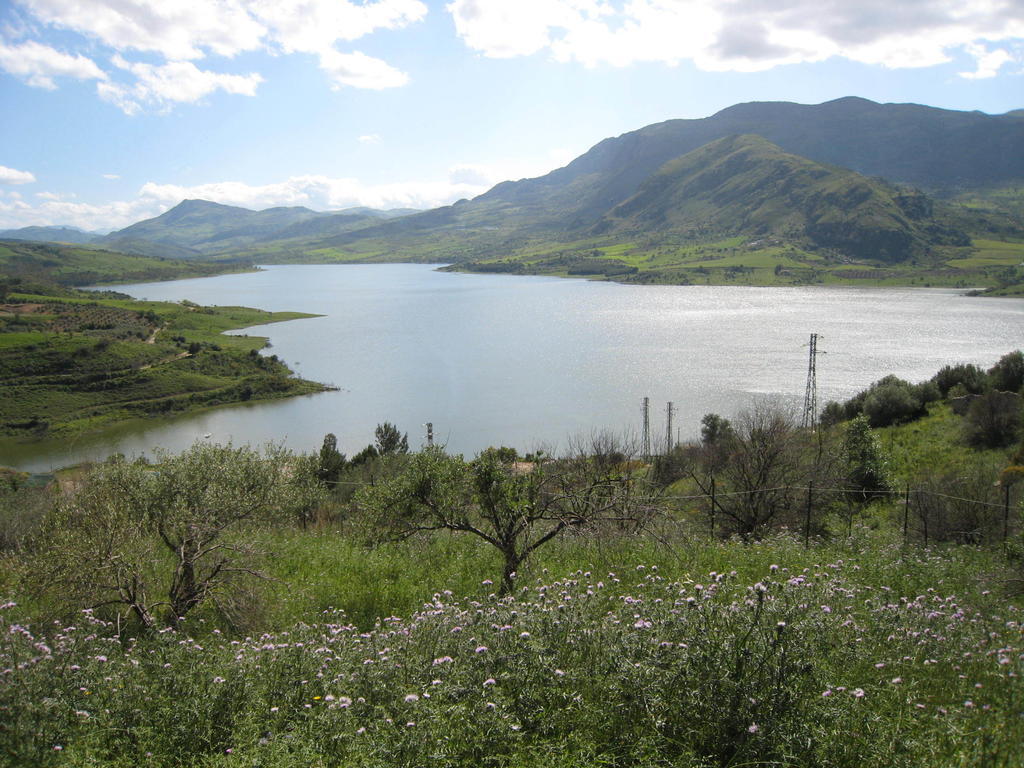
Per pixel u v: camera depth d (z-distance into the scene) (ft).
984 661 19.67
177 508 32.48
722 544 43.68
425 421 252.83
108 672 19.76
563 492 37.52
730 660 16.06
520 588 31.71
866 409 151.84
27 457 242.58
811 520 68.08
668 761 14.56
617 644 18.16
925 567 34.76
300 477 44.91
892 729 15.35
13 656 19.10
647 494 43.19
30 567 29.37
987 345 340.59
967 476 71.77
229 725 18.07
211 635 27.25
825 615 18.84
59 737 17.04
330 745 16.22
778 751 14.42
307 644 22.24
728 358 329.52
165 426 279.28
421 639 21.62
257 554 34.81
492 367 348.38
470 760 14.80
